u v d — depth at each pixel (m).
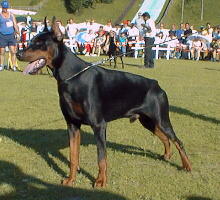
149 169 6.27
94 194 5.32
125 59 25.28
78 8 68.31
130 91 5.78
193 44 27.58
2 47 17.88
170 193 5.38
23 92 12.76
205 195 5.36
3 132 8.25
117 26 29.64
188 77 17.31
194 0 68.00
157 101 5.98
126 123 9.05
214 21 62.41
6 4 17.27
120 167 6.32
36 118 9.45
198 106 11.09
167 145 6.66
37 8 69.56
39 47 5.42
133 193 5.36
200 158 6.83
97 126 5.50
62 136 8.05
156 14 63.72
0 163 6.44
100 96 5.52
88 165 6.41
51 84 14.43
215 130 8.58
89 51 26.89
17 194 5.32
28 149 7.16
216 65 23.77
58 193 5.34
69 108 5.52
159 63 23.77
